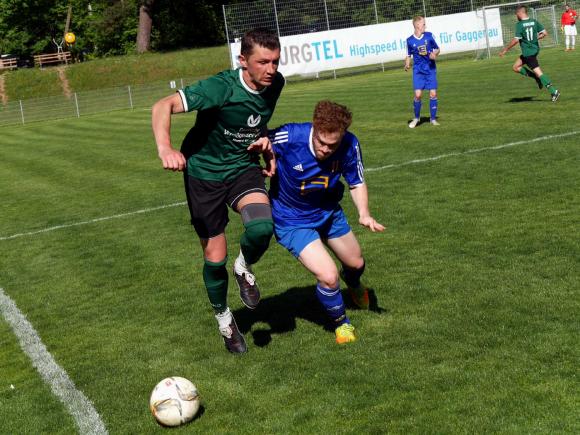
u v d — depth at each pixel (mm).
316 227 4371
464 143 10844
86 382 4277
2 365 4730
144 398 3963
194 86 3949
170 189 10641
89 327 5250
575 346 3971
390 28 30297
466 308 4684
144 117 25656
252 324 4895
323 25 29609
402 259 5895
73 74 40844
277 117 18109
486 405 3439
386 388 3725
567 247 5684
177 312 5359
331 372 3986
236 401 3793
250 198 4180
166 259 6891
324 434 3350
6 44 50281
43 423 3816
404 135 12484
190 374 4199
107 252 7395
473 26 30484
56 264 7172
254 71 3879
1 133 25703
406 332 4418
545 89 16125
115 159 14742
